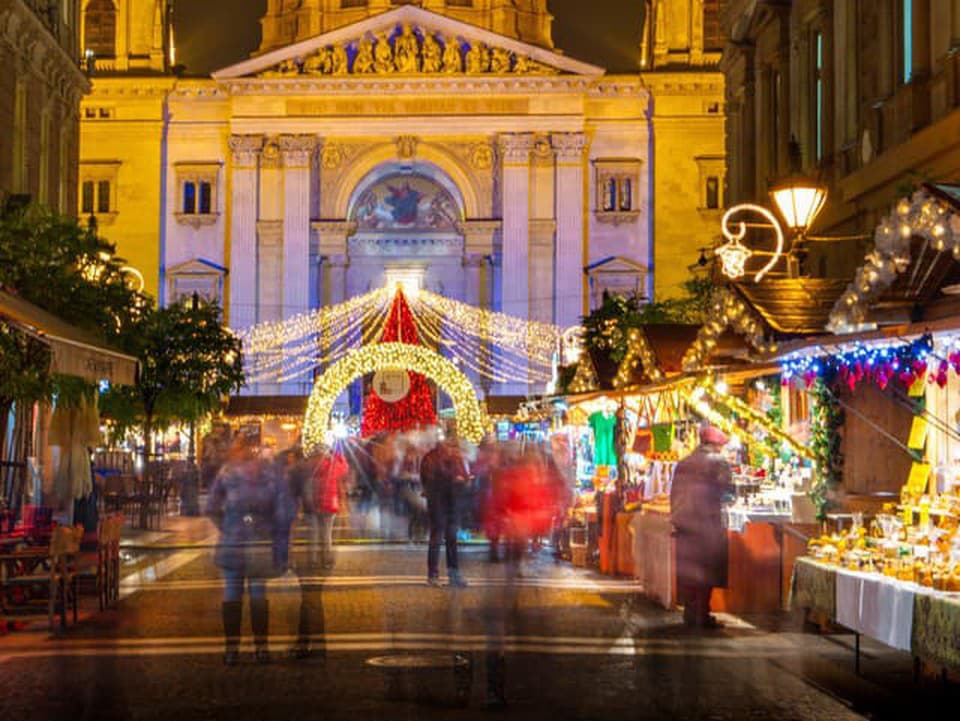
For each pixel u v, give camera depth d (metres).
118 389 38.38
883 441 17.25
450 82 75.94
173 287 76.38
